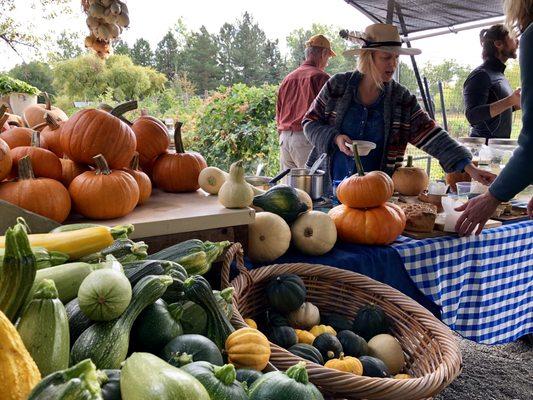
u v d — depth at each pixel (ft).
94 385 2.10
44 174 6.06
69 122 6.46
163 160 7.85
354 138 11.23
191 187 7.91
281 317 6.24
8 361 2.23
